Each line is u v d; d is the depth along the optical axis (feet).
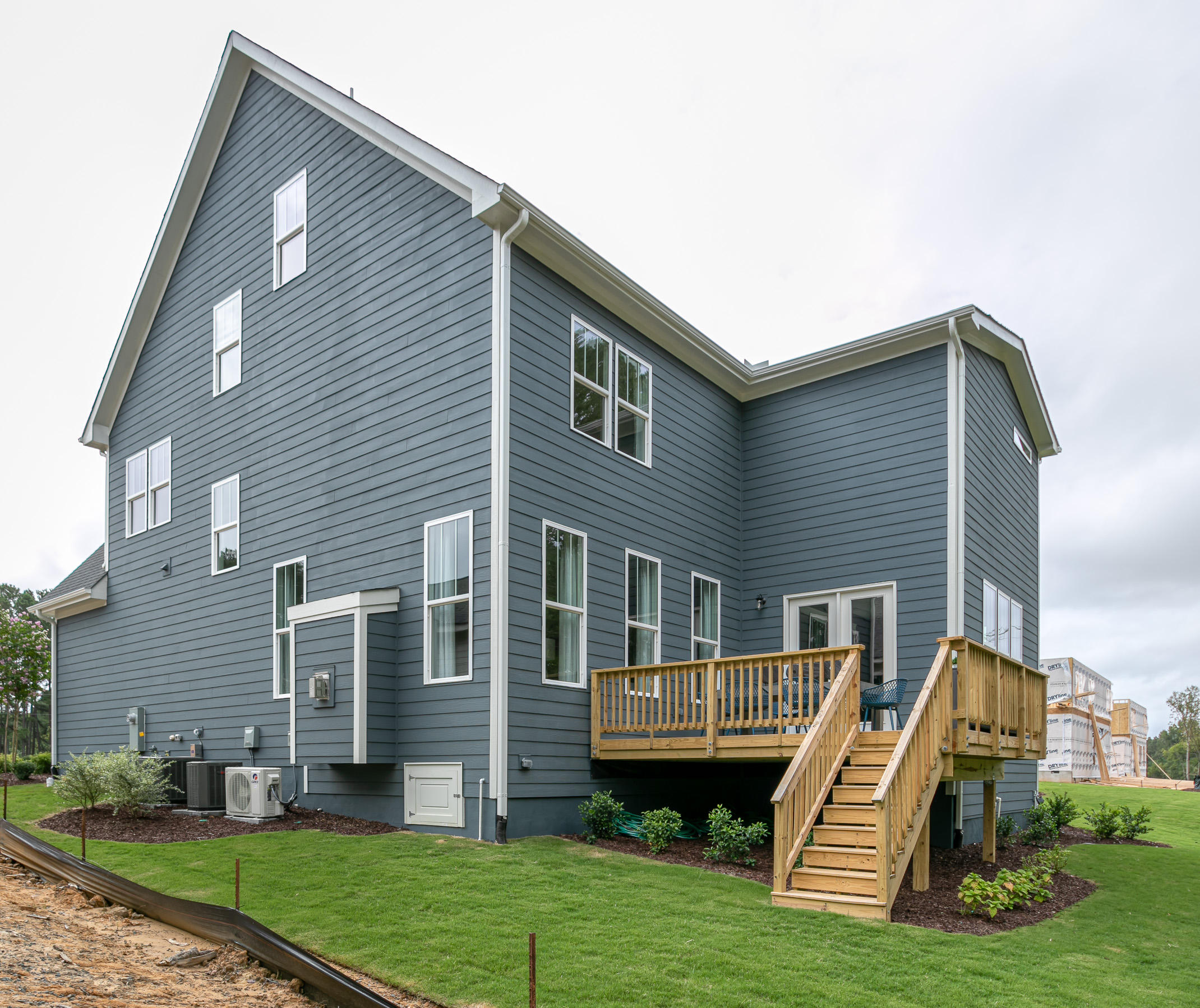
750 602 43.91
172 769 37.04
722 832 27.14
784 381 43.98
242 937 16.19
